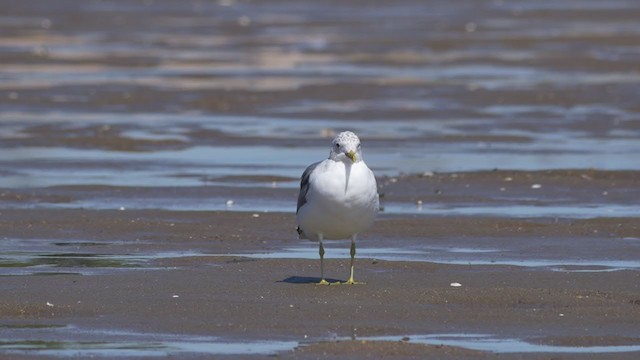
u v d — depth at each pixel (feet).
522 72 129.90
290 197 64.64
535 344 36.40
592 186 67.46
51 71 131.54
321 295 42.70
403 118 96.43
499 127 90.99
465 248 52.16
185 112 100.58
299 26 192.34
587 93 109.40
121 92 111.86
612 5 236.84
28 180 69.51
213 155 79.10
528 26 190.60
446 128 90.79
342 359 34.63
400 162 76.18
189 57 147.64
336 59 145.59
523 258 49.90
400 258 50.21
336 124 93.40
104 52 152.87
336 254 51.03
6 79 123.03
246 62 142.20
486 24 194.49
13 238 53.93
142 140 84.28
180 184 68.33
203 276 46.03
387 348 35.47
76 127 90.12
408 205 62.80
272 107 103.45
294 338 36.99
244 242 53.57
